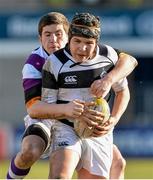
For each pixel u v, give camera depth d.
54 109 16.19
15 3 56.50
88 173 17.11
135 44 52.00
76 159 16.44
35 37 52.44
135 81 59.44
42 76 16.66
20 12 52.16
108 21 51.59
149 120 57.91
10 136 45.75
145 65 60.16
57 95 16.77
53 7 52.53
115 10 51.56
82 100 16.73
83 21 16.09
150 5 53.78
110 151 17.33
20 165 17.28
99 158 17.06
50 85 16.58
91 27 16.12
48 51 17.78
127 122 55.69
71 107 16.02
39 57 17.61
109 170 17.59
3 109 56.69
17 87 56.47
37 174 33.12
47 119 17.11
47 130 17.19
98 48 16.89
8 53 53.06
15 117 56.69
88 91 16.72
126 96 17.33
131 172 35.25
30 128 17.14
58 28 17.84
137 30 51.75
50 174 16.02
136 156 45.94
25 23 52.28
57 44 17.86
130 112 56.25
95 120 16.14
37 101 16.61
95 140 17.05
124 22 51.62
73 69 16.58
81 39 16.16
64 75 16.58
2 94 56.59
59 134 16.72
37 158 16.77
